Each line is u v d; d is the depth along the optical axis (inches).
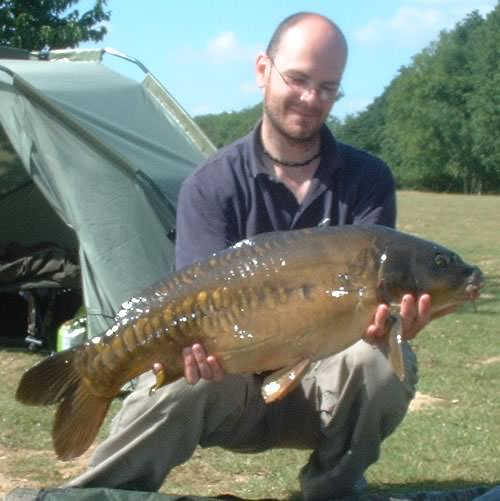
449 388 137.7
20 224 193.8
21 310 175.5
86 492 73.1
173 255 139.7
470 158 1332.4
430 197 967.0
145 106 164.4
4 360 155.6
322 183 76.9
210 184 76.9
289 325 63.2
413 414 121.6
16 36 284.0
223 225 76.2
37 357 158.2
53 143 145.4
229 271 64.4
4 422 117.3
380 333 64.2
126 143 148.6
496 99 1306.6
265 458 102.6
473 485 95.2
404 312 63.7
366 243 63.9
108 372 66.7
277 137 76.5
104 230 141.0
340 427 76.4
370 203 77.7
